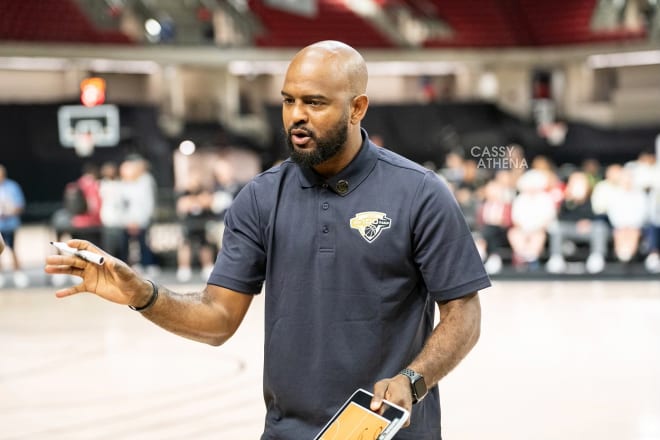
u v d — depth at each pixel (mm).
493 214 15945
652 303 13180
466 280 2916
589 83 28594
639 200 15922
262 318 12117
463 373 9062
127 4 25859
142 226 16188
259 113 29047
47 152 25578
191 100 27250
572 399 8047
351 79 2846
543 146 26422
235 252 3117
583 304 13164
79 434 7031
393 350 2951
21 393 8352
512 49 28250
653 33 26844
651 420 7383
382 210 2930
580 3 28969
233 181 18531
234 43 27125
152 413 7625
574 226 16266
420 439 2967
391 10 28922
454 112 27516
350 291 2928
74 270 2844
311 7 28969
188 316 2982
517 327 11445
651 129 26688
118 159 25188
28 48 24203
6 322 12125
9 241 16250
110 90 27109
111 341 10750
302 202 3008
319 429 2947
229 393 8266
